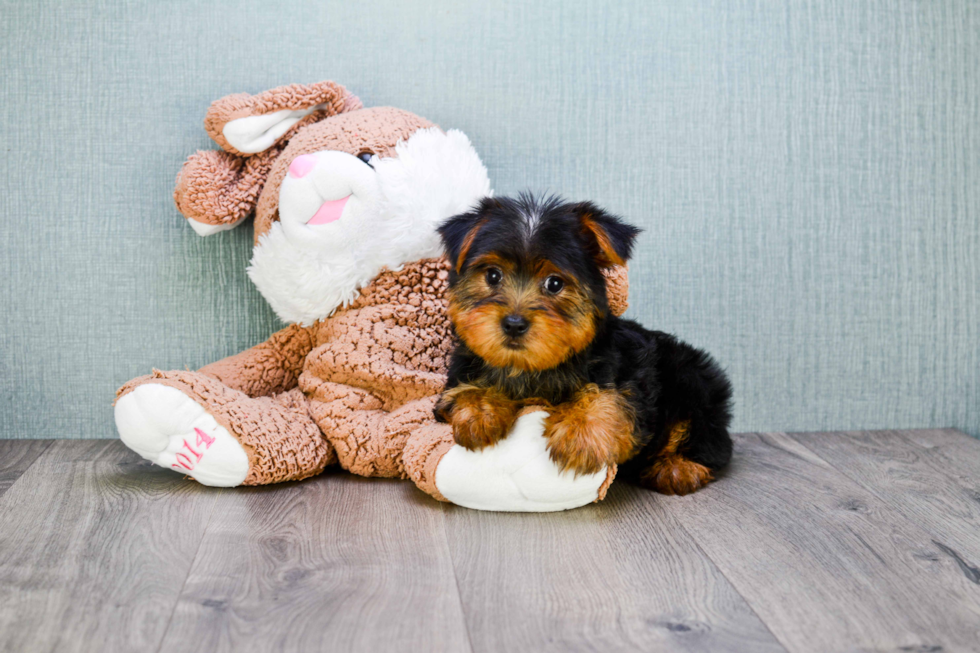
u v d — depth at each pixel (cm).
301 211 74
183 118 82
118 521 67
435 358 77
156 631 56
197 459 71
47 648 54
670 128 85
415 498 72
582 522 68
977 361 89
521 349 65
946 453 82
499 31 84
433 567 62
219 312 84
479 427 67
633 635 56
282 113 78
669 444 75
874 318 88
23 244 83
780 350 88
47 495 71
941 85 87
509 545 65
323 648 55
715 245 86
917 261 88
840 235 87
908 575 62
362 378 75
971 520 69
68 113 82
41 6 81
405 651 54
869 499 73
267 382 79
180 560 62
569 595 59
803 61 86
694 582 61
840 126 86
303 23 82
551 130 85
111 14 81
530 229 66
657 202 86
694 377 75
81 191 83
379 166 75
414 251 76
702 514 70
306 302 76
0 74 81
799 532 67
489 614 57
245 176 79
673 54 85
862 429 89
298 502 71
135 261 83
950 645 55
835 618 57
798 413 88
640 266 86
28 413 84
